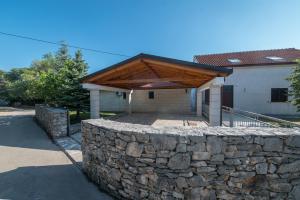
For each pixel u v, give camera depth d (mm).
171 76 11398
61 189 4906
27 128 13547
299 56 19406
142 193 3953
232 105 19344
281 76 18578
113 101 23000
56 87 16625
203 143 3506
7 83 36594
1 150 8398
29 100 32781
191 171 3547
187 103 20516
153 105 21141
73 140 10055
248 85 19172
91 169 5441
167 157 3670
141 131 3973
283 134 3441
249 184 3455
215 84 7926
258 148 3432
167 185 3682
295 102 14125
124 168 4246
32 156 7578
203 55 23438
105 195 4625
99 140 5008
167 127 4367
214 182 3502
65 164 6703
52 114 10703
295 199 3434
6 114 22234
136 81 10953
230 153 3461
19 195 4609
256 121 9953
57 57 44594
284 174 3428
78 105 15656
